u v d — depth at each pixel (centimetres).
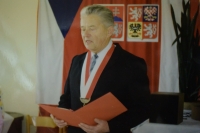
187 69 152
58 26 168
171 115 131
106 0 162
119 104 115
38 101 170
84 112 118
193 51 152
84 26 156
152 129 133
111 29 155
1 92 171
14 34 171
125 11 161
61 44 167
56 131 167
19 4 171
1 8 172
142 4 161
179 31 158
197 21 155
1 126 162
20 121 169
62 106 152
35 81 170
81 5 166
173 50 158
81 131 145
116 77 151
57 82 168
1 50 171
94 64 154
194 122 135
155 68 158
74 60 161
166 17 159
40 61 169
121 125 139
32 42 170
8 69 171
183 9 154
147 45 160
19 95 171
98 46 155
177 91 157
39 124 168
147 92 151
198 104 146
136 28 160
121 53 156
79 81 153
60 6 168
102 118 123
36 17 170
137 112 143
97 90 150
